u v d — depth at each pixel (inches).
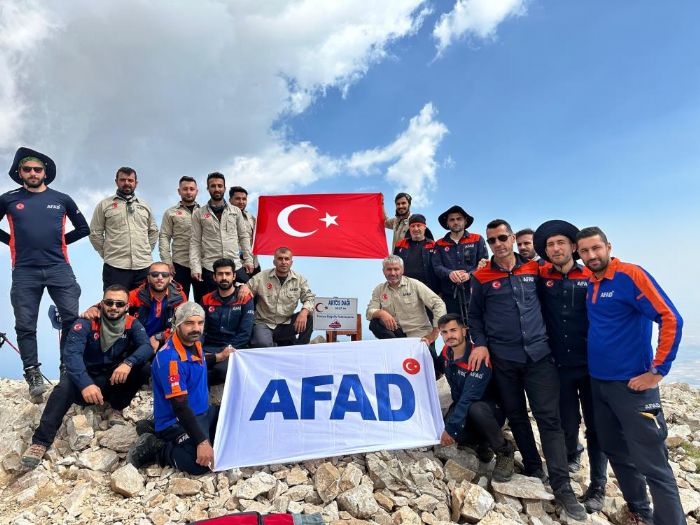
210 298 134.8
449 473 106.6
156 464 109.1
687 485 116.6
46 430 107.9
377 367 120.3
